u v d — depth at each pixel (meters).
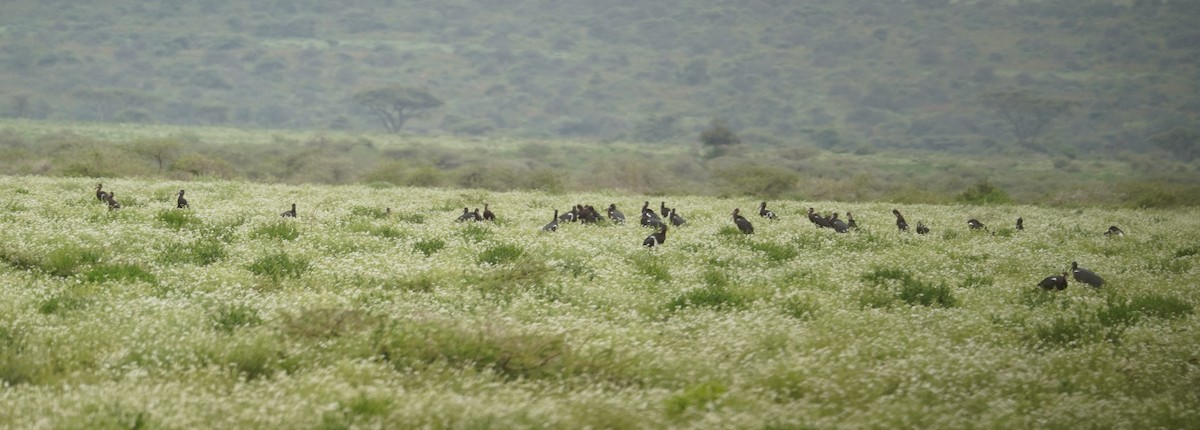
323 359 39.25
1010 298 61.12
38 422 28.92
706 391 35.50
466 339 41.12
